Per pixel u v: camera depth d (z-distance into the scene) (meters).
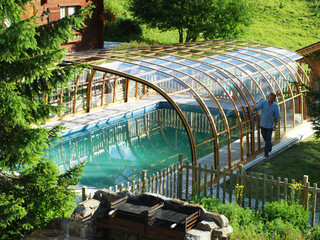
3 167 7.81
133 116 22.08
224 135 15.54
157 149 17.83
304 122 19.42
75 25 7.86
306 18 44.81
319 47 20.62
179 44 21.84
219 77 15.76
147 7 31.20
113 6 39.25
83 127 19.14
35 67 7.39
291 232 8.29
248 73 16.95
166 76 14.51
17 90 8.32
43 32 7.87
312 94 13.91
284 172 14.02
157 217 6.66
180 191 11.55
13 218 7.43
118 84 22.81
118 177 14.59
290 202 9.99
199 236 6.34
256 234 8.38
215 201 9.83
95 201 7.40
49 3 25.70
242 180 10.68
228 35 31.09
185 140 19.05
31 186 8.49
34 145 7.52
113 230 7.29
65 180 8.87
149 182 10.55
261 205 11.05
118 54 17.62
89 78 20.66
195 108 13.85
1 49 7.14
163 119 22.11
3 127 7.80
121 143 18.48
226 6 30.41
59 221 7.39
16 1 8.13
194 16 30.41
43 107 8.08
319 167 14.42
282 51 21.27
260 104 15.00
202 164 14.00
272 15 45.59
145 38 36.31
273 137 16.73
